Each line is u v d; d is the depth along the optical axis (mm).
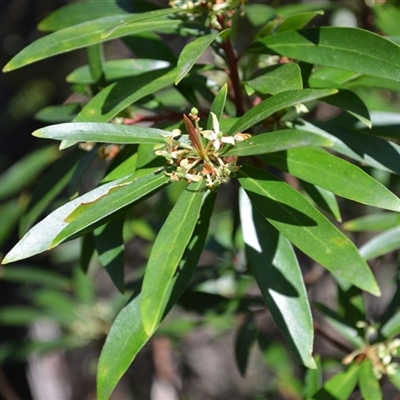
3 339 2373
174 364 2031
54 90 2301
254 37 990
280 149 815
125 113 976
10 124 2332
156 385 1910
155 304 800
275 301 902
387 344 1018
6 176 1449
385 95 1535
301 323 894
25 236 837
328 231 834
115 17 914
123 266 929
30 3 2289
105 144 961
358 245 1794
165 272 807
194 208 827
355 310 1048
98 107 894
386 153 932
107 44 2254
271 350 1358
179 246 813
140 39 998
